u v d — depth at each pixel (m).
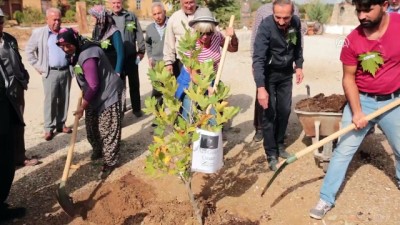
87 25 20.16
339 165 3.67
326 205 3.77
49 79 5.80
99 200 4.16
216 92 3.26
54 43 5.75
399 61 3.38
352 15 23.84
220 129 3.30
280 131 4.89
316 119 4.41
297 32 4.39
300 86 8.69
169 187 4.38
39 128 6.51
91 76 4.14
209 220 3.75
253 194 4.20
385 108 3.46
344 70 3.53
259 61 4.25
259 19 5.18
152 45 6.66
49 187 4.55
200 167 3.34
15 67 4.83
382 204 3.92
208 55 4.45
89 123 4.87
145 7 37.25
